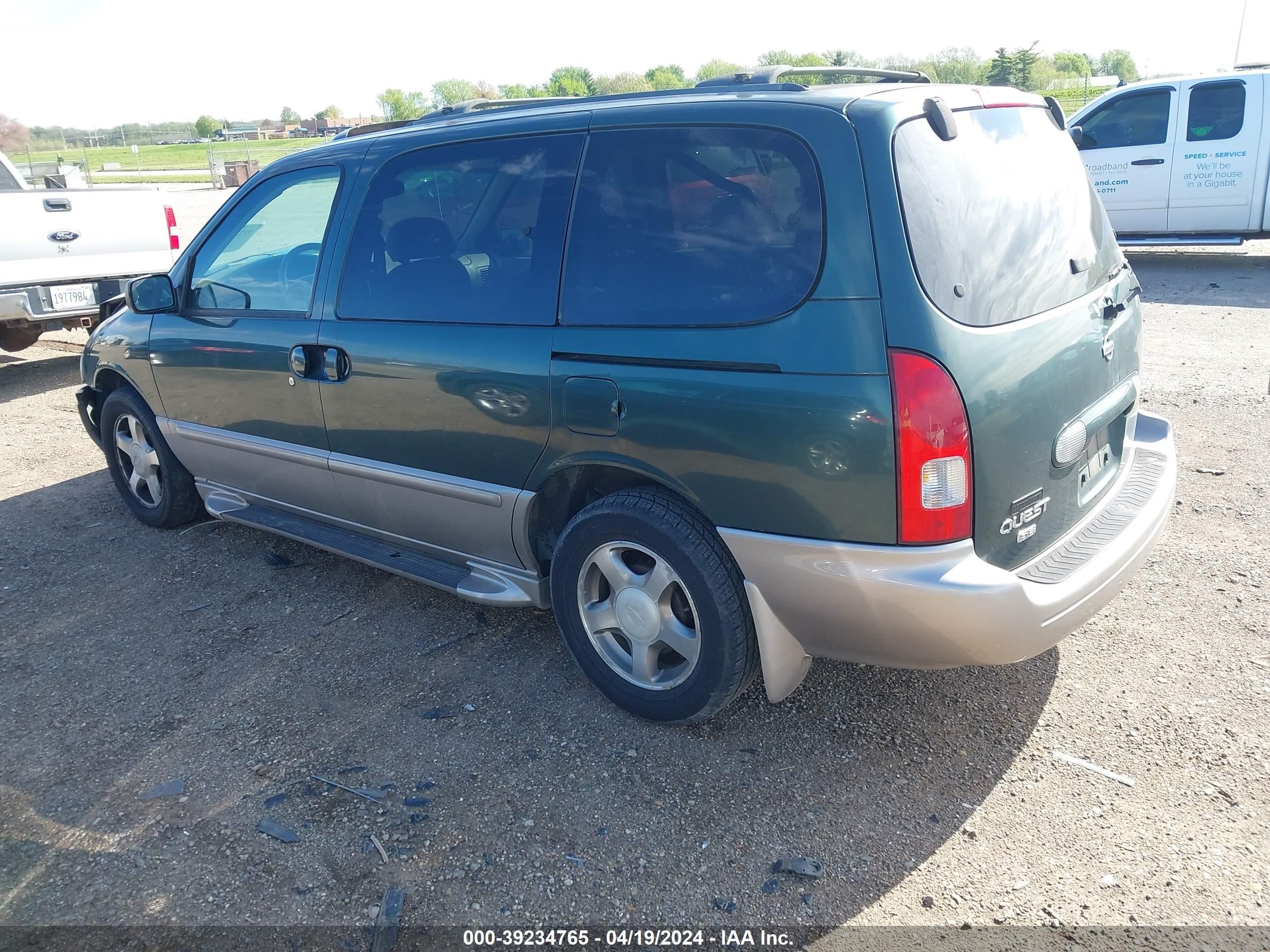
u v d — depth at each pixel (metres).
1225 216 10.55
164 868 2.54
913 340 2.32
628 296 2.77
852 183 2.40
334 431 3.64
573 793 2.78
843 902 2.36
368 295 3.45
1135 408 3.35
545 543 3.27
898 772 2.82
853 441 2.37
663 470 2.72
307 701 3.30
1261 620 3.50
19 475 5.80
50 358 9.09
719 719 3.11
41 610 4.05
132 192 7.98
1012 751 2.89
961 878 2.42
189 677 3.49
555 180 2.98
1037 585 2.53
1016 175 2.80
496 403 3.05
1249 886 2.35
